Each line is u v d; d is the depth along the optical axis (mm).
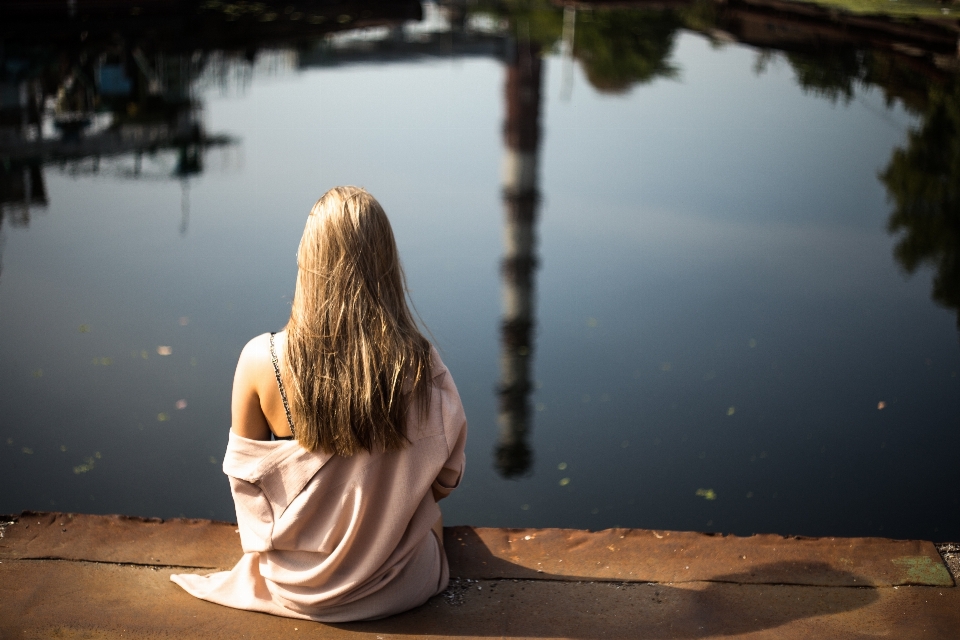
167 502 3439
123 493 3498
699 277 6516
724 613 1692
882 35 12312
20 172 8891
